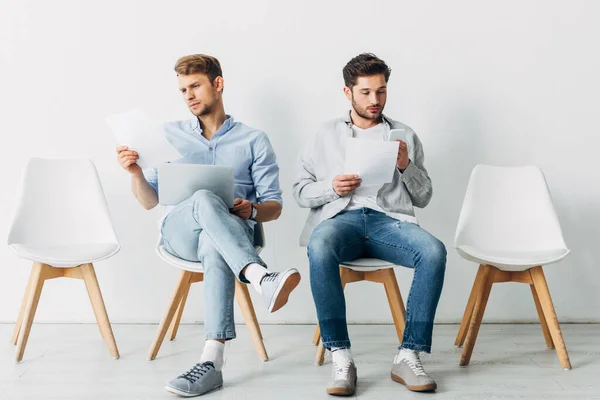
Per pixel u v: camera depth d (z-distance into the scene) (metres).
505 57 2.69
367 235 2.15
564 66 2.69
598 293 2.75
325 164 2.30
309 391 1.90
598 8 2.68
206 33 2.68
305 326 2.72
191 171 2.02
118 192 2.71
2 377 2.03
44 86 2.68
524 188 2.42
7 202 2.69
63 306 2.72
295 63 2.68
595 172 2.72
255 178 2.33
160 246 2.21
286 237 2.72
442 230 2.73
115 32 2.68
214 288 1.92
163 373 2.07
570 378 2.02
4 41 2.67
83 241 2.40
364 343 2.45
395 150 2.04
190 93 2.28
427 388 1.86
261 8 2.68
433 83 2.69
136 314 2.73
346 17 2.68
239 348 2.39
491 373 2.08
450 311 2.75
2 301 2.71
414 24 2.68
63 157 2.69
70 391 1.90
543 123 2.71
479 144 2.71
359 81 2.24
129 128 2.03
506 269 2.20
